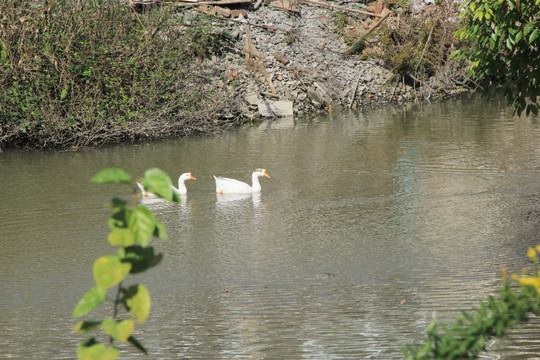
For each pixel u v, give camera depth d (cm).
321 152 2622
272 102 3606
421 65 4088
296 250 1526
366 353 948
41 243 1627
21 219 1825
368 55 4191
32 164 2533
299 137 2955
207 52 3712
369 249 1509
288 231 1675
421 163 2362
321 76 3938
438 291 1206
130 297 356
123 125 2933
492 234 1570
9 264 1487
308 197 1995
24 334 1086
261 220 1783
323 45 4150
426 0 4319
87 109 2870
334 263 1422
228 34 3856
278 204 1933
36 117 2794
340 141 2822
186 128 3209
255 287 1291
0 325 1130
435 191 1995
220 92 3481
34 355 996
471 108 3559
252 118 3447
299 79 3853
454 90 4141
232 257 1494
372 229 1664
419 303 1148
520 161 2317
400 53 4103
